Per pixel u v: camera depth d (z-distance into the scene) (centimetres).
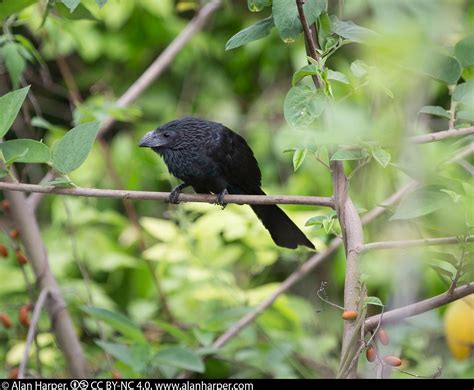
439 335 877
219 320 873
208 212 1139
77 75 1503
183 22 1471
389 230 700
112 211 1358
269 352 988
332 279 1268
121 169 1355
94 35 1421
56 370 1029
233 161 880
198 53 1460
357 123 388
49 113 1449
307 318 1174
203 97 1476
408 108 460
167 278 1190
